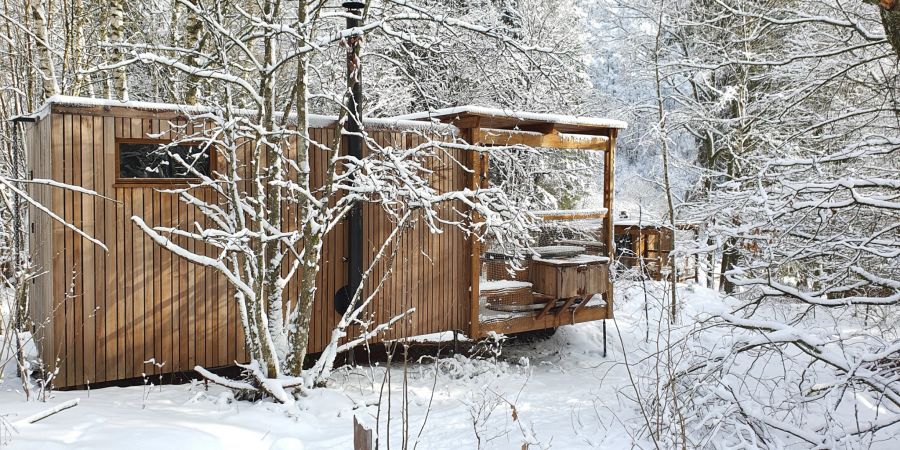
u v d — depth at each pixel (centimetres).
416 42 715
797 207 674
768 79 1456
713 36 1556
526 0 1594
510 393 838
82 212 686
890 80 928
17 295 685
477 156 948
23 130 948
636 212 2127
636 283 1416
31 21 1127
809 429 614
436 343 1005
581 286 1020
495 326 980
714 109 1560
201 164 756
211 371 820
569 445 596
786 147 1063
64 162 674
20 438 472
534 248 1043
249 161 778
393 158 700
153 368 733
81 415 548
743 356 898
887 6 432
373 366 939
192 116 717
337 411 670
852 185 641
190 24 1034
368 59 1282
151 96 1282
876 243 688
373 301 884
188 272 752
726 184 786
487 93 1331
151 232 590
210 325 768
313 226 693
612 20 1738
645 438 600
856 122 1041
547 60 824
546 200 1566
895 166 982
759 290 885
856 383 619
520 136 1009
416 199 730
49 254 690
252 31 799
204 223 755
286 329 729
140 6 1255
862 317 843
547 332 1191
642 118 1864
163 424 550
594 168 1850
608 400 783
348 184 834
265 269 727
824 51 973
